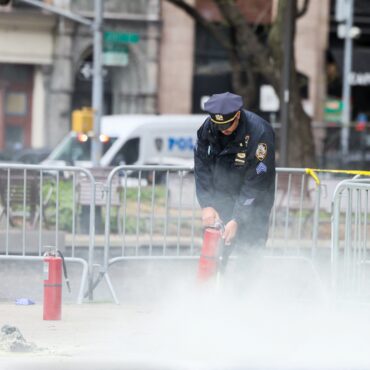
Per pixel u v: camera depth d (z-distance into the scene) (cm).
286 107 5306
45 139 9481
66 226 3509
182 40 9725
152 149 6700
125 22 9544
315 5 9969
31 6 9338
